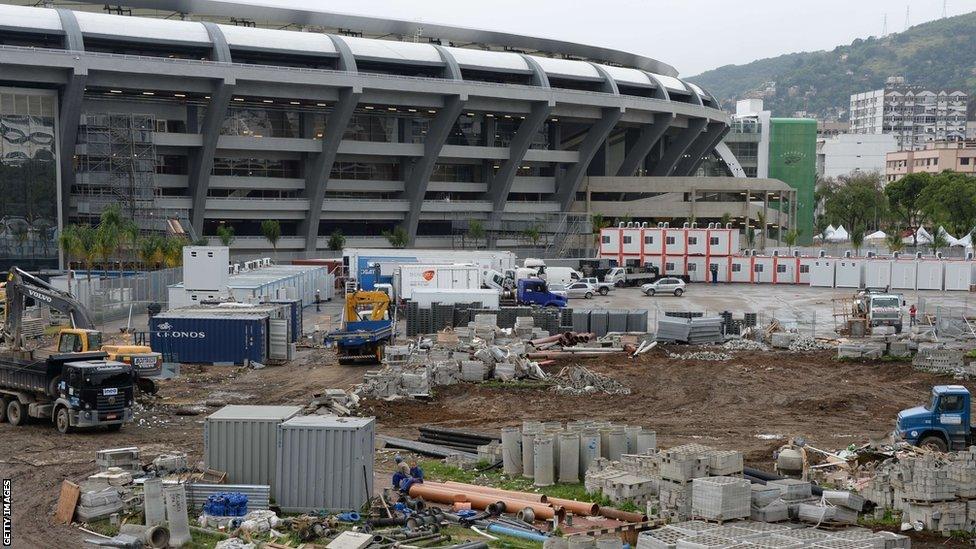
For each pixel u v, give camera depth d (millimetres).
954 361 46250
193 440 32156
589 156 133375
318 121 116062
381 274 76000
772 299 80625
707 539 18359
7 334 37500
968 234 125062
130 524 21719
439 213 127125
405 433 33438
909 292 86312
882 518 23031
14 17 92625
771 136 181250
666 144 151250
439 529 21844
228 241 105250
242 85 103875
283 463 23359
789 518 22266
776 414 37250
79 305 37656
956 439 27922
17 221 96312
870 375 45438
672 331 53781
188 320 47938
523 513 22484
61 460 29000
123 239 82812
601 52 148500
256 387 42406
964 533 22250
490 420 35781
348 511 23000
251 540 20797
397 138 121938
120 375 32906
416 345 49312
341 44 108500
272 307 52656
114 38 96438
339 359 47812
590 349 50531
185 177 109688
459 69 114938
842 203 181250
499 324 57375
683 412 37594
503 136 130875
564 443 26203
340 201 117688
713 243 97062
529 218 131125
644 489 23656
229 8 119750
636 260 98750
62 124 96938
